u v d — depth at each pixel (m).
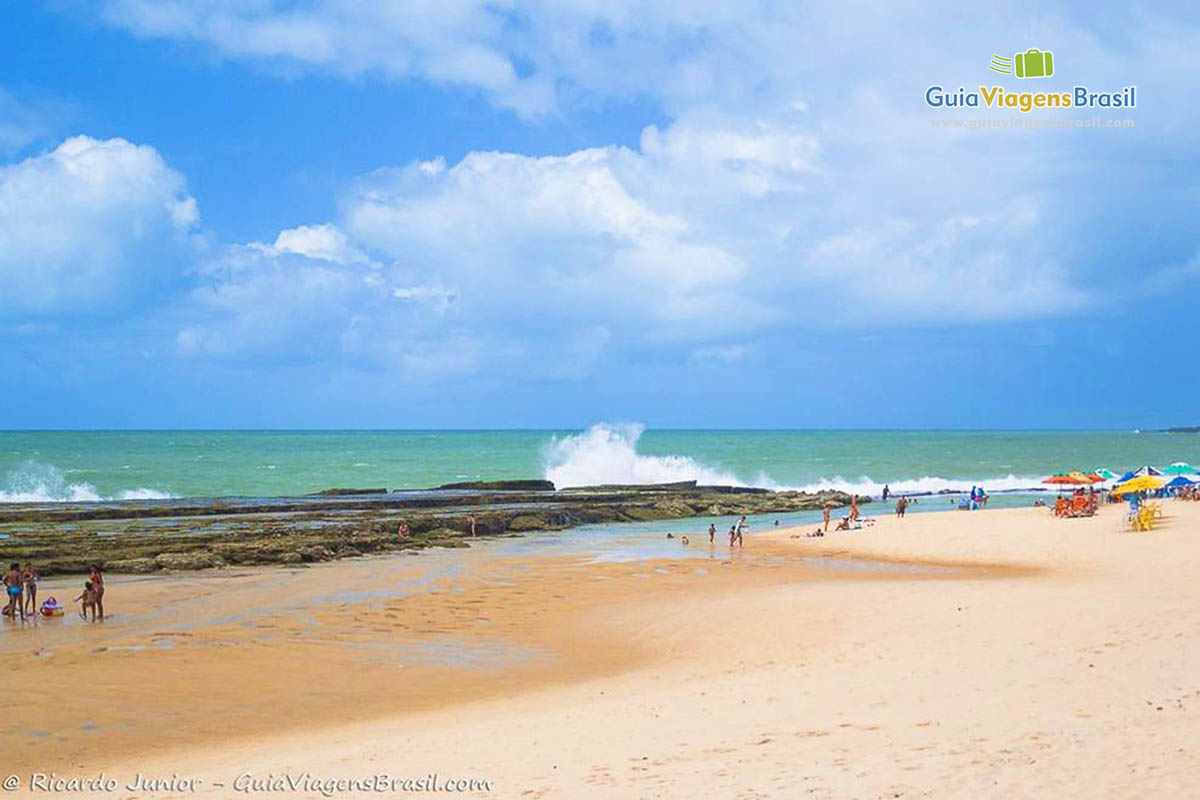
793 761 10.52
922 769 9.71
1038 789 8.75
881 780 9.44
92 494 76.75
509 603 28.48
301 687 18.83
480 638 23.55
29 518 50.25
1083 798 8.40
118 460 122.94
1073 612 20.61
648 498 65.19
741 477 92.12
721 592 29.50
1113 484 54.56
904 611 23.03
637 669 19.88
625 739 12.57
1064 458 135.25
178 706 17.48
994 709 12.48
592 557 39.94
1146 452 158.50
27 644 22.77
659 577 33.50
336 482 92.69
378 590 31.12
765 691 15.66
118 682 19.20
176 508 54.56
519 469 110.44
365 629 24.72
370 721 16.30
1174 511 46.06
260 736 15.59
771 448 172.62
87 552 37.78
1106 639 17.16
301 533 44.69
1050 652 16.50
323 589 31.36
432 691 18.48
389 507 59.00
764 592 28.89
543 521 54.41
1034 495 77.75
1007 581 29.53
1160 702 11.95
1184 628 17.62
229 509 55.75
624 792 9.81
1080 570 31.62
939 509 64.81
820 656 18.92
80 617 26.38
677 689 16.92
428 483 94.38
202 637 23.62
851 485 87.75
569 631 24.34
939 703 13.29
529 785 10.45
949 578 31.64
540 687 18.55
